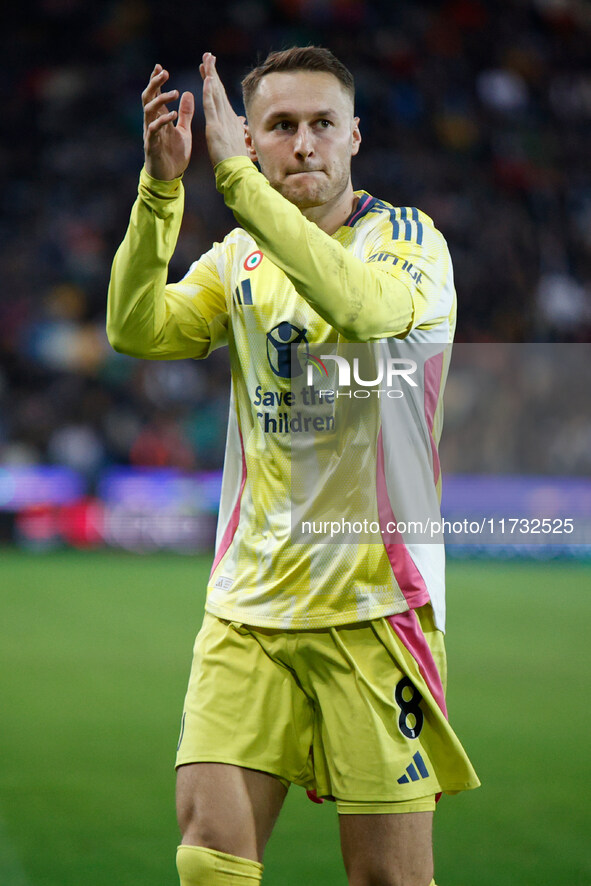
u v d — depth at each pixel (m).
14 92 72.88
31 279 65.88
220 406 60.84
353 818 8.38
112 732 19.81
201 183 67.62
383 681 8.48
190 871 8.34
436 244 8.77
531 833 14.60
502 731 20.36
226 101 8.27
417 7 80.62
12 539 55.72
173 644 29.06
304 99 8.67
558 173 76.19
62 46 75.31
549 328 67.25
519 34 81.69
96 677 24.81
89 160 70.88
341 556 8.59
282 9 78.12
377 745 8.36
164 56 76.00
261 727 8.59
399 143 74.31
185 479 56.62
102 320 64.50
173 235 8.86
